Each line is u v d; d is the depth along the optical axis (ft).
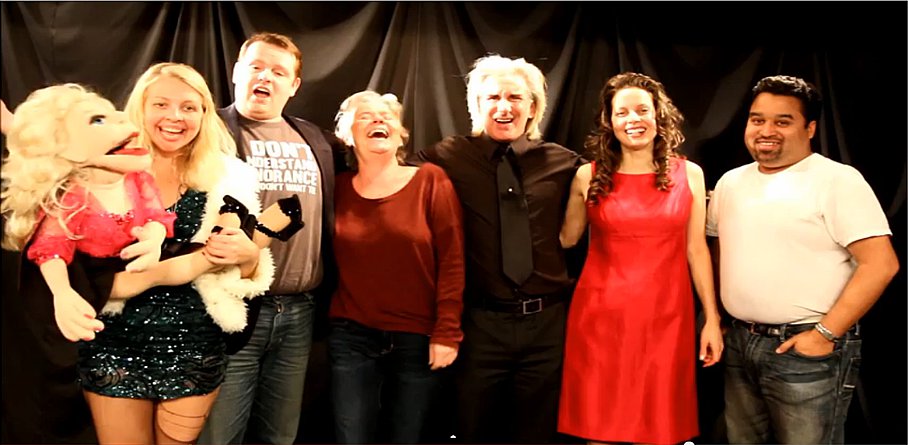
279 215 7.13
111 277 6.50
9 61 8.92
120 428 6.61
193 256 6.70
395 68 9.24
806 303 7.77
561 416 8.45
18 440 9.21
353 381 8.29
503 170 8.34
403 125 9.26
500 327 8.34
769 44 9.47
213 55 9.00
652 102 8.06
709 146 9.45
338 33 9.16
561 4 9.31
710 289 8.36
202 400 6.88
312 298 8.42
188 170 7.02
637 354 8.07
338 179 8.46
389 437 8.51
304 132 8.40
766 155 7.96
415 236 8.07
